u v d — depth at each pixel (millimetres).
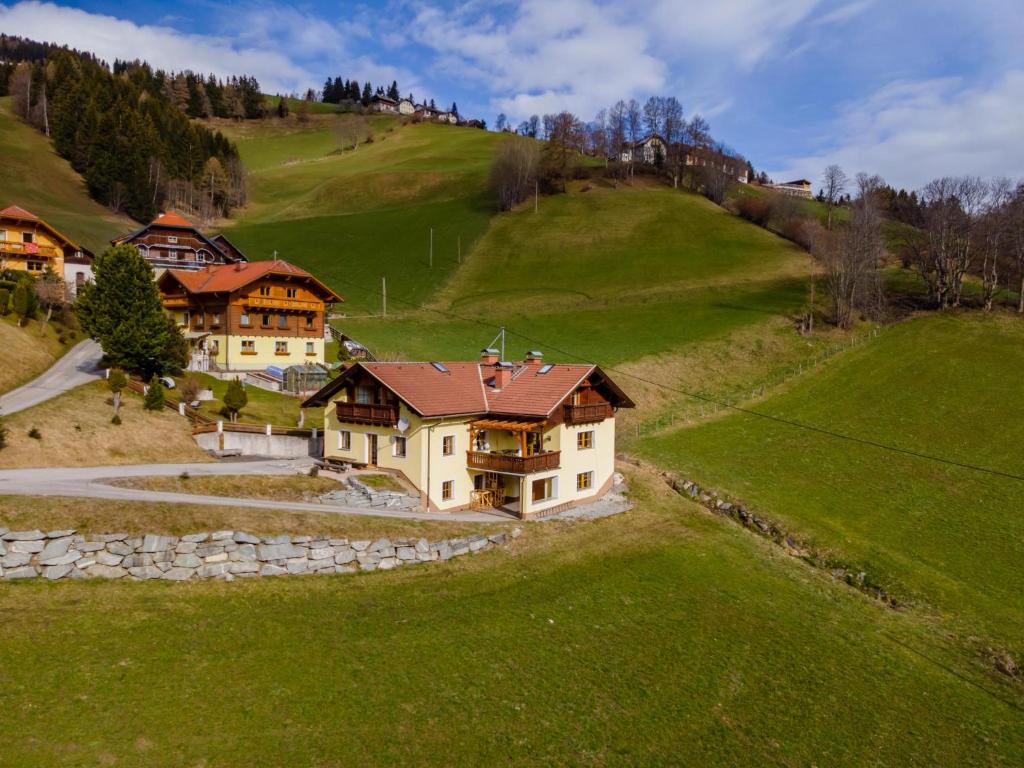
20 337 56000
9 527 26047
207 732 19766
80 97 162875
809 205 167250
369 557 30891
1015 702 27844
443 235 138125
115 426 43250
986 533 42812
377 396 40688
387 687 22859
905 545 41562
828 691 26547
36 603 24312
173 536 27797
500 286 113812
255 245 135250
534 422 39906
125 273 53375
